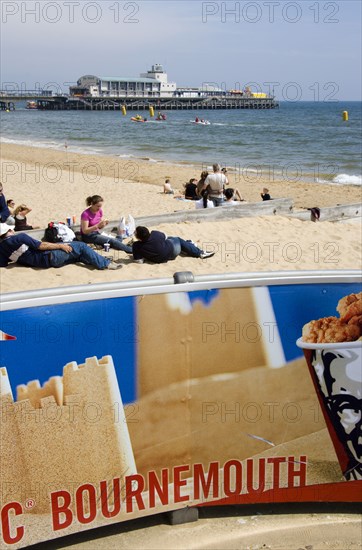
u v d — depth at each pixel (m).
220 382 3.35
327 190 21.67
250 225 11.73
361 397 3.49
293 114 107.94
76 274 8.52
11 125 74.00
